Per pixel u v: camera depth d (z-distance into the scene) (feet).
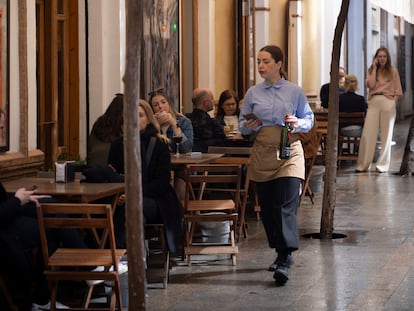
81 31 62.49
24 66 51.80
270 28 113.50
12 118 51.01
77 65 62.44
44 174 48.47
